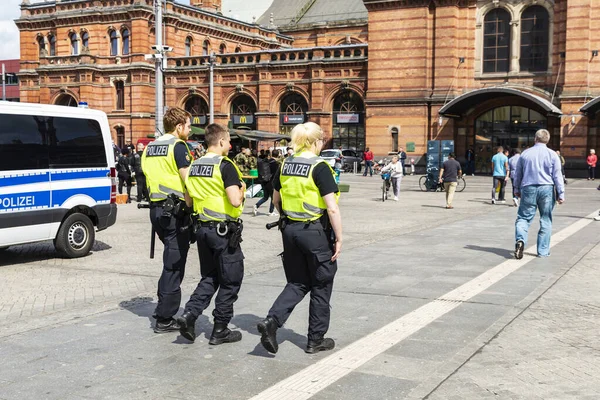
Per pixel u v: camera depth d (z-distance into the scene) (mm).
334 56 47625
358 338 6555
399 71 43781
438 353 6027
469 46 42000
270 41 64875
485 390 5109
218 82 52031
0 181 10914
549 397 4965
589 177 36688
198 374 5602
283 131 50312
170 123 7055
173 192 6891
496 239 13375
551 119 39844
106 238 14656
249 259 11609
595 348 6141
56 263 11555
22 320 7582
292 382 5367
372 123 44875
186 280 9844
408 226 16016
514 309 7547
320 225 5871
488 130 42188
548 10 39562
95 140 12539
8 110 11109
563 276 9414
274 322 5875
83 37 55156
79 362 5957
